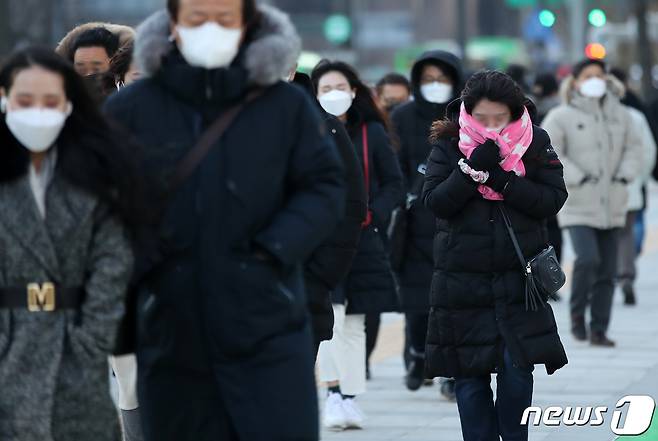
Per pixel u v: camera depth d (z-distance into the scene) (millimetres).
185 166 12141
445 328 16938
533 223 16812
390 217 22500
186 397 12375
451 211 16688
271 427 12109
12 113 11805
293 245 12062
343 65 22516
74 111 12055
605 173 28844
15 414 11797
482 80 16594
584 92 28781
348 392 21484
